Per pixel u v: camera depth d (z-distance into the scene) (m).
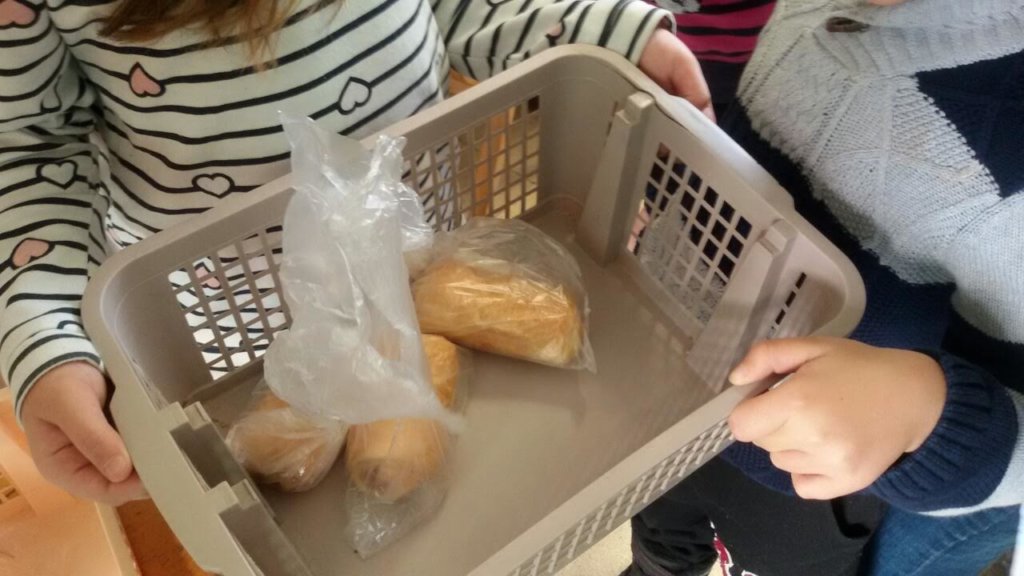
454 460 0.60
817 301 0.55
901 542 0.74
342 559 0.57
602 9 0.69
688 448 0.51
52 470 0.52
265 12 0.59
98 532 0.94
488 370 0.65
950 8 0.50
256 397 0.62
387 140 0.55
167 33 0.57
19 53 0.57
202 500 0.43
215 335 0.62
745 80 0.67
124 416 0.47
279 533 0.49
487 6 0.76
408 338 0.55
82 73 0.65
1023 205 0.50
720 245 0.62
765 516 0.79
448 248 0.66
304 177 0.53
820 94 0.59
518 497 0.59
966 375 0.50
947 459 0.49
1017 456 0.50
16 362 0.53
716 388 0.64
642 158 0.64
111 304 0.52
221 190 0.69
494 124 0.76
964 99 0.51
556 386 0.65
